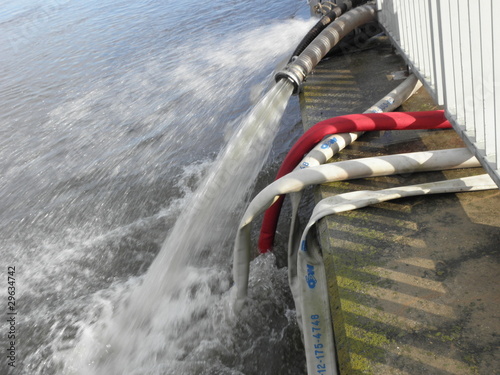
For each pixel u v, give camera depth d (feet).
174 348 11.88
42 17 42.32
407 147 12.62
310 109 15.98
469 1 8.57
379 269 9.24
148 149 20.18
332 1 22.70
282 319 12.14
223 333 12.05
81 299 13.85
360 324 8.30
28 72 30.94
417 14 12.90
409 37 14.33
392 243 9.73
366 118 12.74
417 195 10.76
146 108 23.50
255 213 11.35
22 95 27.73
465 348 7.52
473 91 8.99
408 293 8.63
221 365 11.37
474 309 8.07
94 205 17.54
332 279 9.46
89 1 45.37
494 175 8.63
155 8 39.50
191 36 31.73
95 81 27.73
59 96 26.81
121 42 33.09
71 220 17.08
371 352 7.82
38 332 13.05
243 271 11.86
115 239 15.81
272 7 33.78
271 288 12.84
